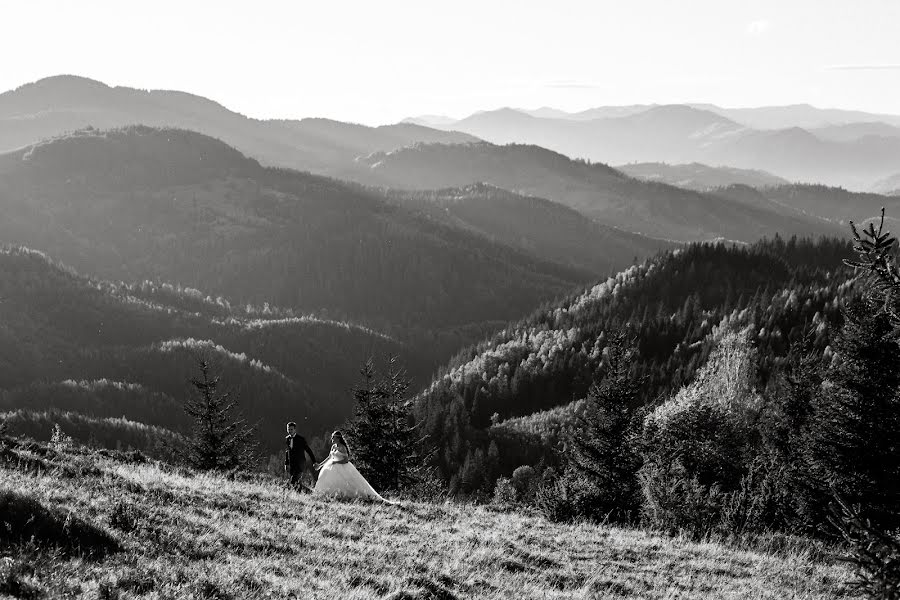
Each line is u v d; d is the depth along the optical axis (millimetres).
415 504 19016
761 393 70188
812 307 160875
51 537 8438
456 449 132250
